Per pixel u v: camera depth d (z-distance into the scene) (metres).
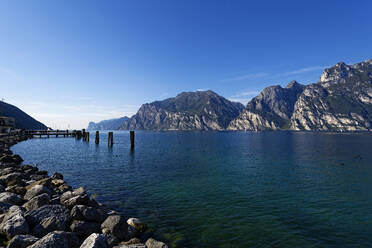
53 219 9.95
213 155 47.22
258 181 23.27
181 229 12.06
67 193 13.55
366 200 17.12
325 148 63.78
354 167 32.16
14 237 7.91
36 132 116.62
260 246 10.35
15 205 11.20
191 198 17.47
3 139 66.00
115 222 10.62
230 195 18.28
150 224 12.66
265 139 121.75
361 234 11.61
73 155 44.47
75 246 8.55
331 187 20.97
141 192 19.03
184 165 33.41
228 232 11.73
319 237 11.27
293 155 47.31
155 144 83.44
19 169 23.16
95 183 22.11
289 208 15.31
